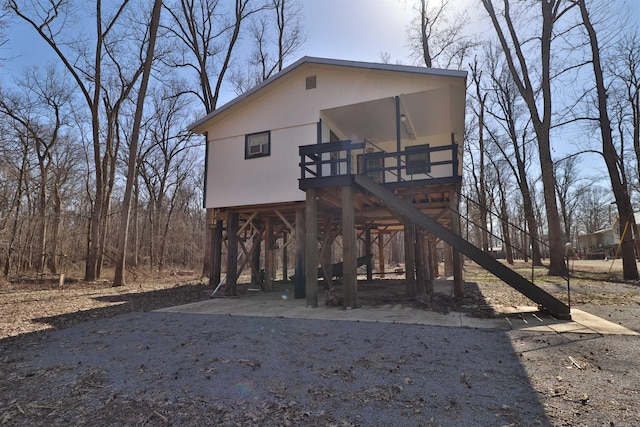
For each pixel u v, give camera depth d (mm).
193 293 11633
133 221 29016
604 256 35344
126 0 16609
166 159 28469
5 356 4449
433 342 4738
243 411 2824
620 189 12969
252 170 10047
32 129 20062
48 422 2721
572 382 3254
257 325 6000
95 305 8906
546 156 14977
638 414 2615
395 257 36219
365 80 9188
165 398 3098
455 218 8508
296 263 9945
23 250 18391
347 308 7438
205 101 19531
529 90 15250
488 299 8727
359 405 2879
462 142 12672
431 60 18688
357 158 11164
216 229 12984
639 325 5512
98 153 17016
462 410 2754
